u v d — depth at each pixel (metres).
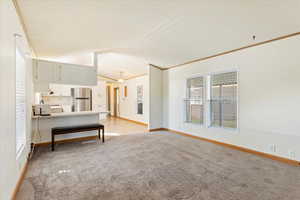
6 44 1.64
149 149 3.78
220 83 4.18
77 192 2.02
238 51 3.71
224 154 3.43
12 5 1.89
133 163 2.95
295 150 2.84
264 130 3.25
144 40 3.68
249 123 3.50
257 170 2.65
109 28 2.96
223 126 4.13
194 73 4.87
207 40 3.49
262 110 3.28
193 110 4.99
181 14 2.57
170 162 3.00
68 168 2.71
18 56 2.41
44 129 4.06
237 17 2.58
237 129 3.73
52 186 2.15
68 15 2.41
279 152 3.04
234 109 3.86
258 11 2.38
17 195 1.93
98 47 4.14
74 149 3.75
